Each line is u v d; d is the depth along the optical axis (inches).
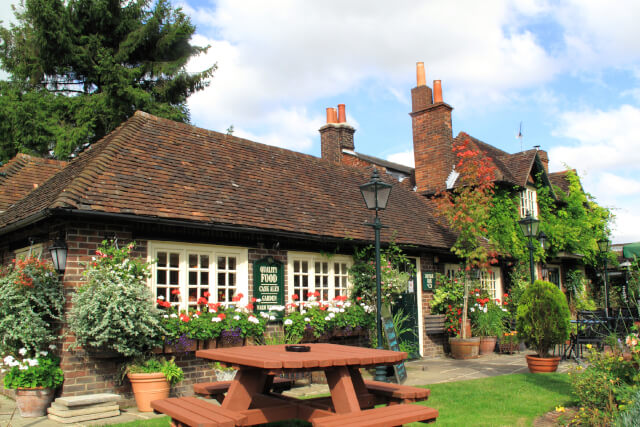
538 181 737.6
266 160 486.6
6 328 286.5
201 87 945.5
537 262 732.0
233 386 195.5
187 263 338.0
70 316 275.1
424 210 613.6
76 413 260.8
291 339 373.7
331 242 420.2
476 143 714.8
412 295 504.4
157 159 380.2
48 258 313.7
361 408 206.4
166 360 308.0
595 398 232.2
